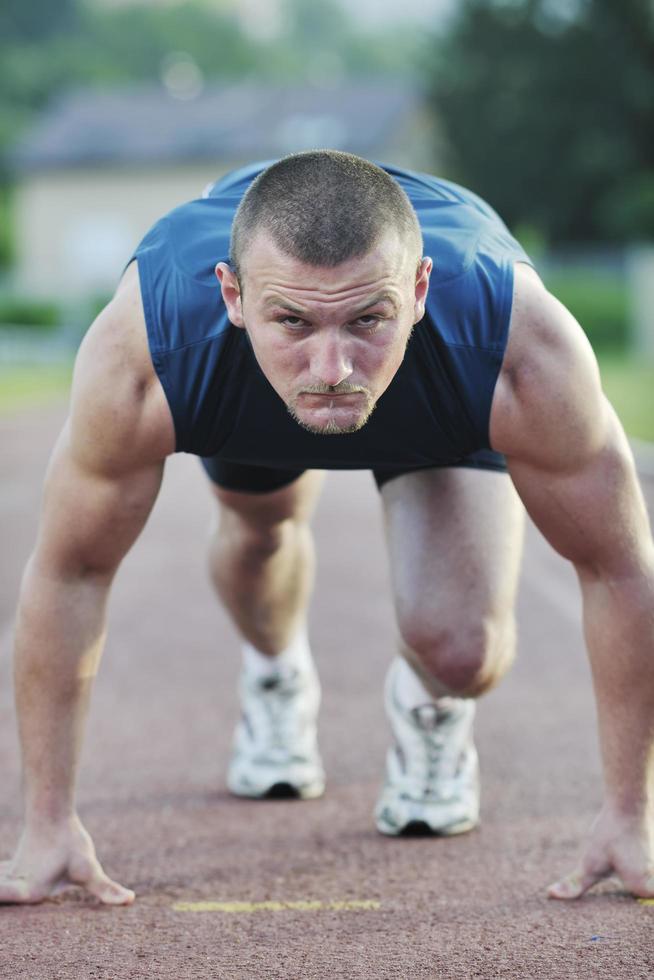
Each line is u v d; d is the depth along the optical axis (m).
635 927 4.34
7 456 20.75
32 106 106.94
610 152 68.44
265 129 74.19
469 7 71.19
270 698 6.04
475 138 70.38
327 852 5.26
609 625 4.39
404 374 3.97
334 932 4.38
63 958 4.16
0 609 10.18
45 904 4.63
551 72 69.12
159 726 7.26
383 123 73.62
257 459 4.33
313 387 3.53
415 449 4.21
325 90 76.88
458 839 5.42
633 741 4.51
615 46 68.81
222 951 4.22
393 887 4.83
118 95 78.69
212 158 72.06
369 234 3.42
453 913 4.54
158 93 78.56
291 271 3.43
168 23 129.50
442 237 4.08
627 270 59.66
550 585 11.41
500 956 4.14
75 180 73.00
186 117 75.81
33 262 73.62
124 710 7.59
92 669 4.61
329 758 6.65
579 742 6.91
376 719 7.35
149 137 74.25
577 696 7.88
